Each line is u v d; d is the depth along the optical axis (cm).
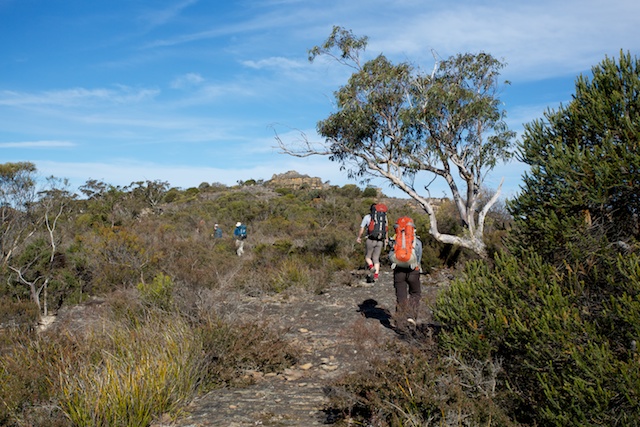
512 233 496
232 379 595
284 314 1006
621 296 400
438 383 420
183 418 489
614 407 348
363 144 1594
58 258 1312
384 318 973
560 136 484
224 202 5441
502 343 441
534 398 405
